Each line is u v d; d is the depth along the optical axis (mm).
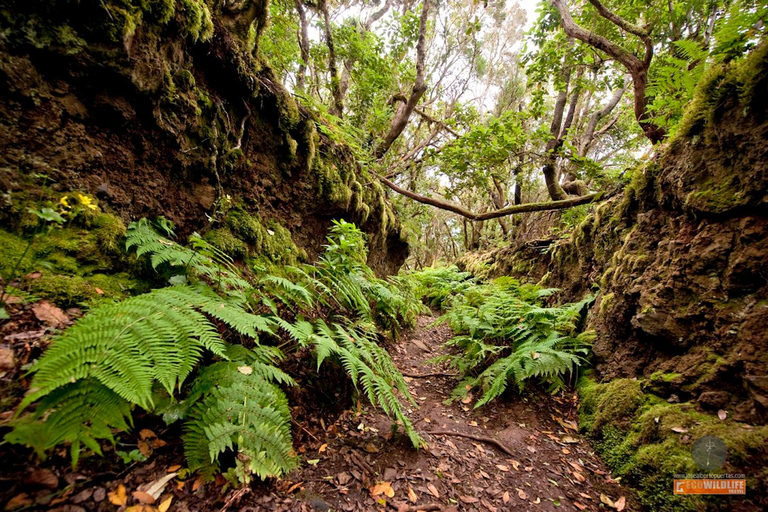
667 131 3654
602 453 2414
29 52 1477
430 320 6770
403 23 7578
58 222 1463
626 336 3045
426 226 21453
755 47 2076
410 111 7449
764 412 1839
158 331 1312
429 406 3059
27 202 1526
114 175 1931
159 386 1537
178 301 1559
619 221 3795
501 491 1990
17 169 1502
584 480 2160
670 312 2551
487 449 2426
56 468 1133
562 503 1936
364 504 1664
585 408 2893
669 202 2924
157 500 1234
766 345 1919
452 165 6945
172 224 2227
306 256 3740
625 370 2898
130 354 1168
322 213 4266
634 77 5020
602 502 1971
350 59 7121
